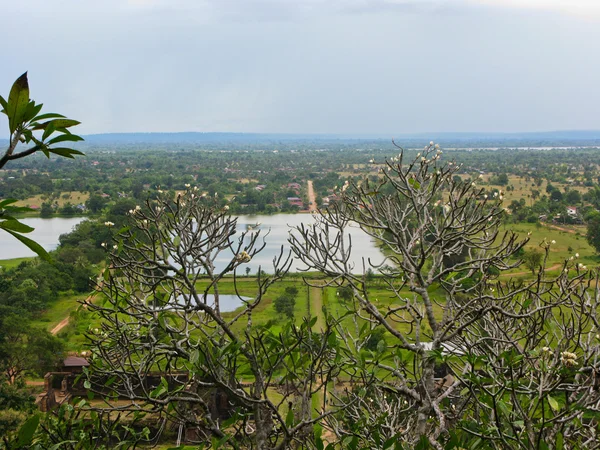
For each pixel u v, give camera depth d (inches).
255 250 240.1
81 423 234.7
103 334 245.3
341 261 280.7
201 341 225.0
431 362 251.0
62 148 122.3
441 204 312.5
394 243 288.0
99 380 250.4
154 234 224.5
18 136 119.3
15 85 114.9
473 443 223.3
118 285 248.5
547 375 221.6
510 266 275.1
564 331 251.4
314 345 240.7
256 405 218.4
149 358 220.5
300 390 258.2
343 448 248.5
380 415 263.3
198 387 235.6
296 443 246.8
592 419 254.1
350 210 302.4
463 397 291.7
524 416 202.8
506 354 209.9
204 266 238.2
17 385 983.6
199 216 261.3
